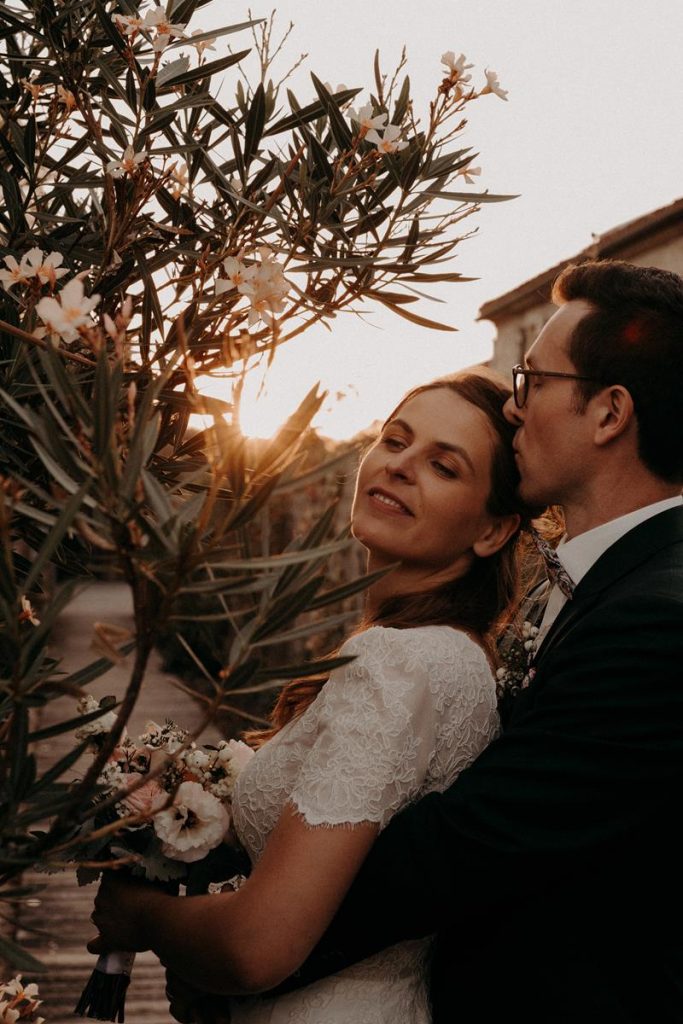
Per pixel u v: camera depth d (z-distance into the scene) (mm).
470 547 1651
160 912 1418
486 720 1524
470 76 1473
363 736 1343
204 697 960
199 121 1556
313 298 1565
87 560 1456
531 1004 1356
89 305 917
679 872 1308
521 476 1610
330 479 7090
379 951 1438
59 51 1473
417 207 1503
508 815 1284
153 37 1435
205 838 1437
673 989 1303
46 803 952
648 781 1266
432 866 1297
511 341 12656
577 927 1354
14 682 888
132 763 1480
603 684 1293
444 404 1629
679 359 1503
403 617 1604
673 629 1293
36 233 1552
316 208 1458
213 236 1505
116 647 878
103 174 1590
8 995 1670
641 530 1485
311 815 1295
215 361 1459
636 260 9367
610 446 1531
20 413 869
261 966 1268
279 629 952
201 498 982
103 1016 1599
